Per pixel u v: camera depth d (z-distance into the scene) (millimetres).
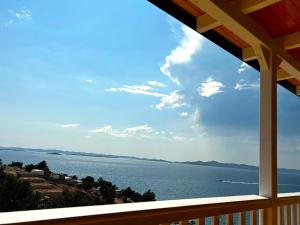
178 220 1786
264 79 2973
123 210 1500
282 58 3141
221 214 2127
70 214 1297
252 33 2619
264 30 2840
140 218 1566
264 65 2936
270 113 2889
